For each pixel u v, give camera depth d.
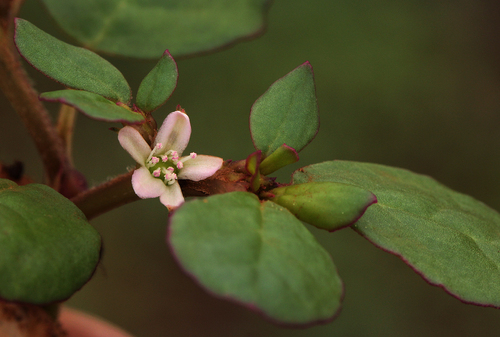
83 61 0.15
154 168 0.15
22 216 0.14
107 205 0.15
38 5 0.45
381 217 0.15
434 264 0.15
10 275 0.14
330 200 0.14
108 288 0.45
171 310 0.46
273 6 0.52
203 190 0.15
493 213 0.16
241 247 0.13
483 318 0.44
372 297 0.44
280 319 0.13
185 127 0.15
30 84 0.16
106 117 0.14
